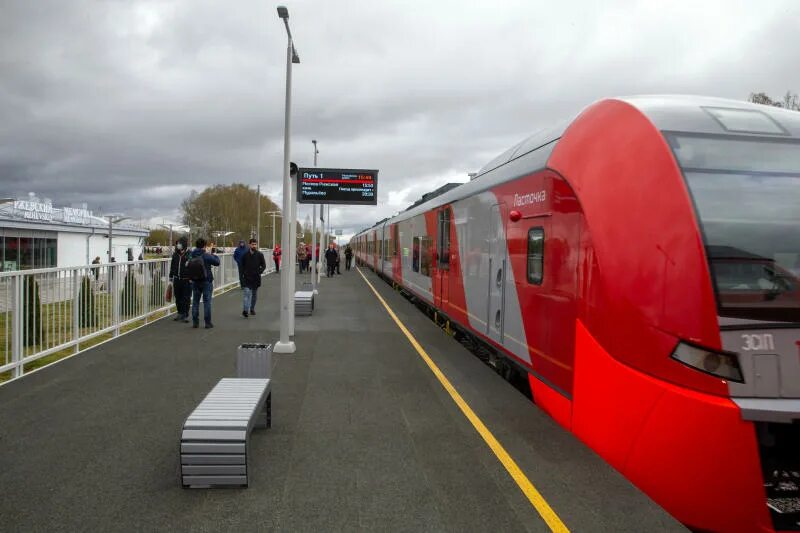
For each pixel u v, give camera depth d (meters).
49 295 7.62
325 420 5.47
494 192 7.34
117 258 48.34
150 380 6.89
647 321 3.57
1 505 3.64
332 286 23.61
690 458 3.29
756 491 3.16
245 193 97.12
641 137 3.97
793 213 3.52
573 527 3.45
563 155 5.05
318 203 17.05
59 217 43.81
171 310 13.65
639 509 3.68
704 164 3.67
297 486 3.98
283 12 8.22
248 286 12.94
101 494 3.81
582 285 4.43
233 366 7.69
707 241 3.37
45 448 4.63
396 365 7.97
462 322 9.34
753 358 3.22
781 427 3.21
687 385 3.31
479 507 3.69
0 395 6.20
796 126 3.99
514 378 7.05
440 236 11.49
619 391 3.82
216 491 3.88
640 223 3.75
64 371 7.34
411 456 4.56
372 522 3.48
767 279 3.35
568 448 4.76
